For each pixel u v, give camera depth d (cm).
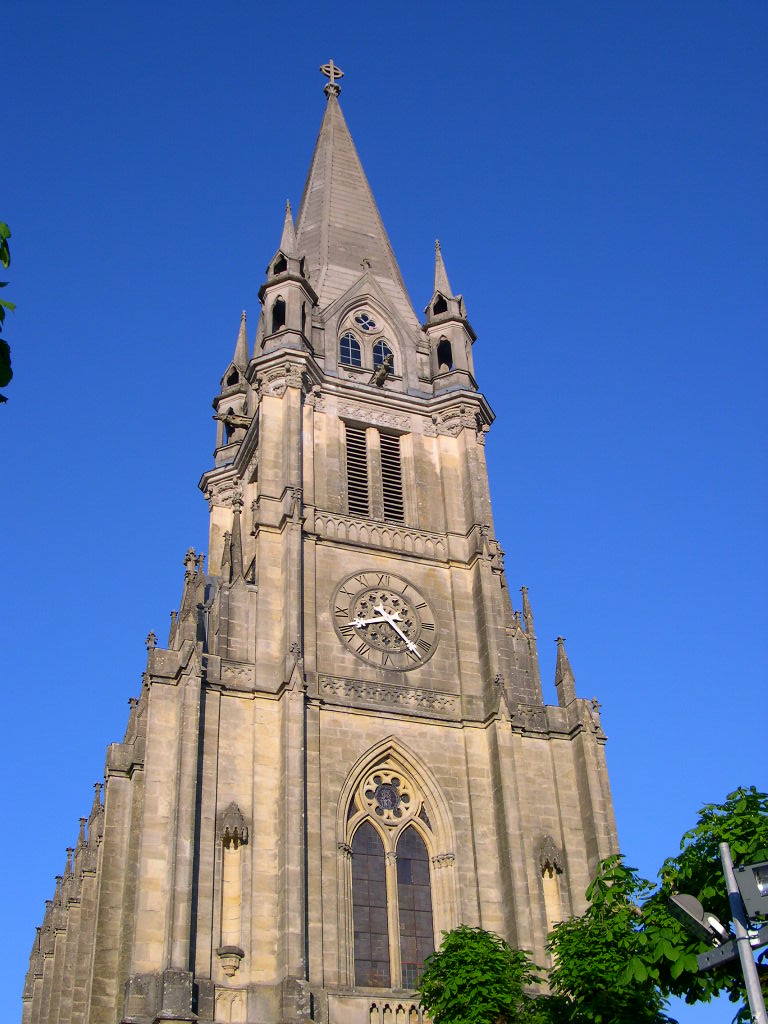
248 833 6450
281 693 6912
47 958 9769
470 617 7844
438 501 8381
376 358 9100
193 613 7019
